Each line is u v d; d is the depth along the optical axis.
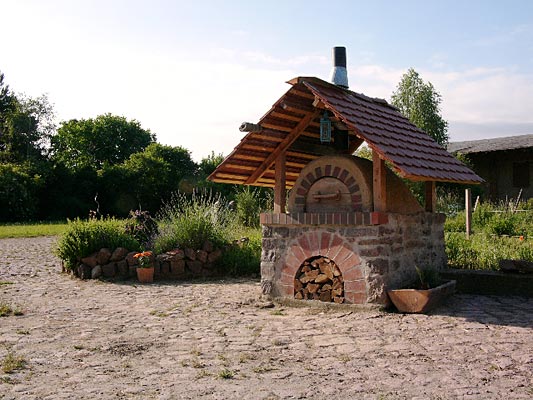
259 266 13.22
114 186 43.25
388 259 8.58
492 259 11.57
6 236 24.94
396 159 8.09
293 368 5.79
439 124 41.44
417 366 5.77
